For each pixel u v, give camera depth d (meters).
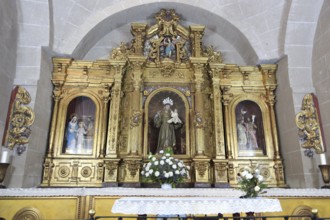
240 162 6.93
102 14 7.26
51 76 7.06
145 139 6.88
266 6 7.14
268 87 7.45
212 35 8.20
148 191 5.03
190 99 7.31
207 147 6.96
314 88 6.67
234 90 7.57
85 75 7.25
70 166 6.56
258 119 7.42
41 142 6.41
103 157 6.58
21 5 6.23
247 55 7.88
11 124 5.79
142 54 7.34
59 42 6.99
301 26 6.79
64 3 6.81
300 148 6.30
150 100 7.27
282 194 5.07
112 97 7.00
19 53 6.30
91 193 5.01
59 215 4.88
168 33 7.70
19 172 5.59
